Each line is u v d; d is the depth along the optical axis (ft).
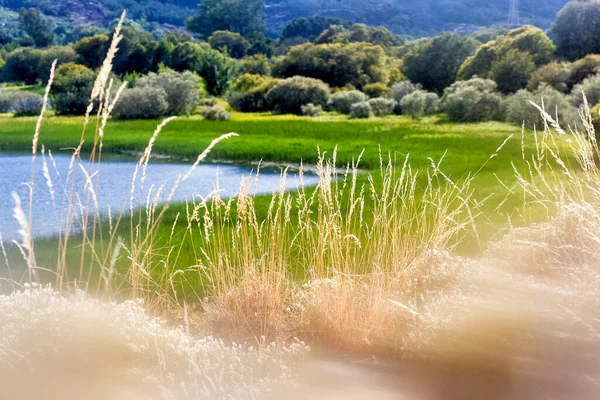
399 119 125.18
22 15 258.98
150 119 125.70
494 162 50.11
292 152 72.90
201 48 194.70
